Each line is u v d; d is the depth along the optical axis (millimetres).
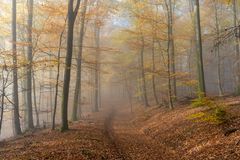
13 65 16844
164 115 24391
